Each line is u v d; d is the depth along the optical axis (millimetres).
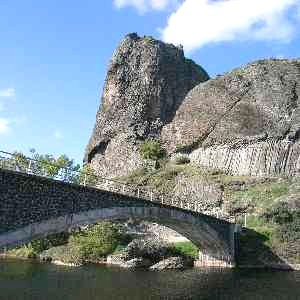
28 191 40438
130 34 131500
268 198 85688
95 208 47812
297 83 103250
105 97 128500
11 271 58812
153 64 125875
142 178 103062
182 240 80062
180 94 129000
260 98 103438
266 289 48969
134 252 71688
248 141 99250
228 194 91062
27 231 40125
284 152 94938
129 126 120938
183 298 43562
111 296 43344
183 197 95188
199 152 106500
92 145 125938
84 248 75188
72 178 48625
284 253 71875
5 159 40656
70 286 48188
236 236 74312
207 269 67938
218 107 107500
